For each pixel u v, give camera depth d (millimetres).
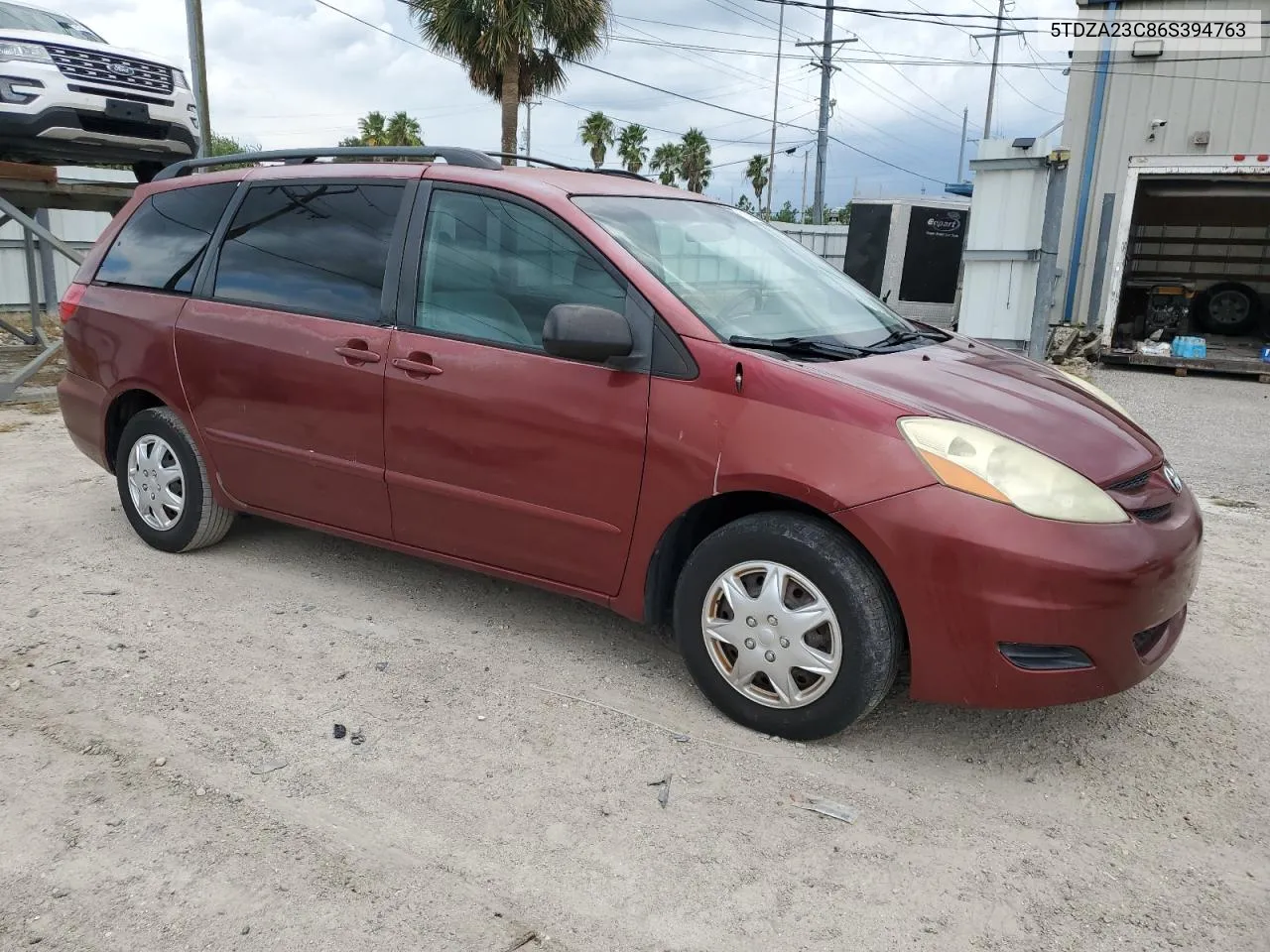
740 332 3205
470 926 2277
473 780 2867
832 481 2838
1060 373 3861
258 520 5227
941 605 2750
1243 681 3633
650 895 2400
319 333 3885
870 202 18125
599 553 3346
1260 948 2260
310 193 4109
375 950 2193
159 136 9031
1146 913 2373
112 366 4598
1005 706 2789
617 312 3195
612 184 3881
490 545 3607
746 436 2984
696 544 3359
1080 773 3000
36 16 9219
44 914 2281
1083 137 14141
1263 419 9211
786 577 2988
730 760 3008
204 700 3295
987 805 2820
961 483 2730
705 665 3213
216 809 2695
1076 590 2658
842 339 3451
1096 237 14289
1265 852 2621
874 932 2295
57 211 14562
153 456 4586
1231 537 5391
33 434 7426
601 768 2951
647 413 3148
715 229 3912
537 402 3352
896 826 2705
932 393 3020
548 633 3904
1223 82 13266
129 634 3803
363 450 3816
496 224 3570
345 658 3635
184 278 4410
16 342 12203
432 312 3650
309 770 2900
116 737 3051
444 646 3764
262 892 2371
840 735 3186
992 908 2383
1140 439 3250
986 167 11031
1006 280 11195
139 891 2369
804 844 2615
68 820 2631
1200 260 15883
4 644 3691
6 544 4797
